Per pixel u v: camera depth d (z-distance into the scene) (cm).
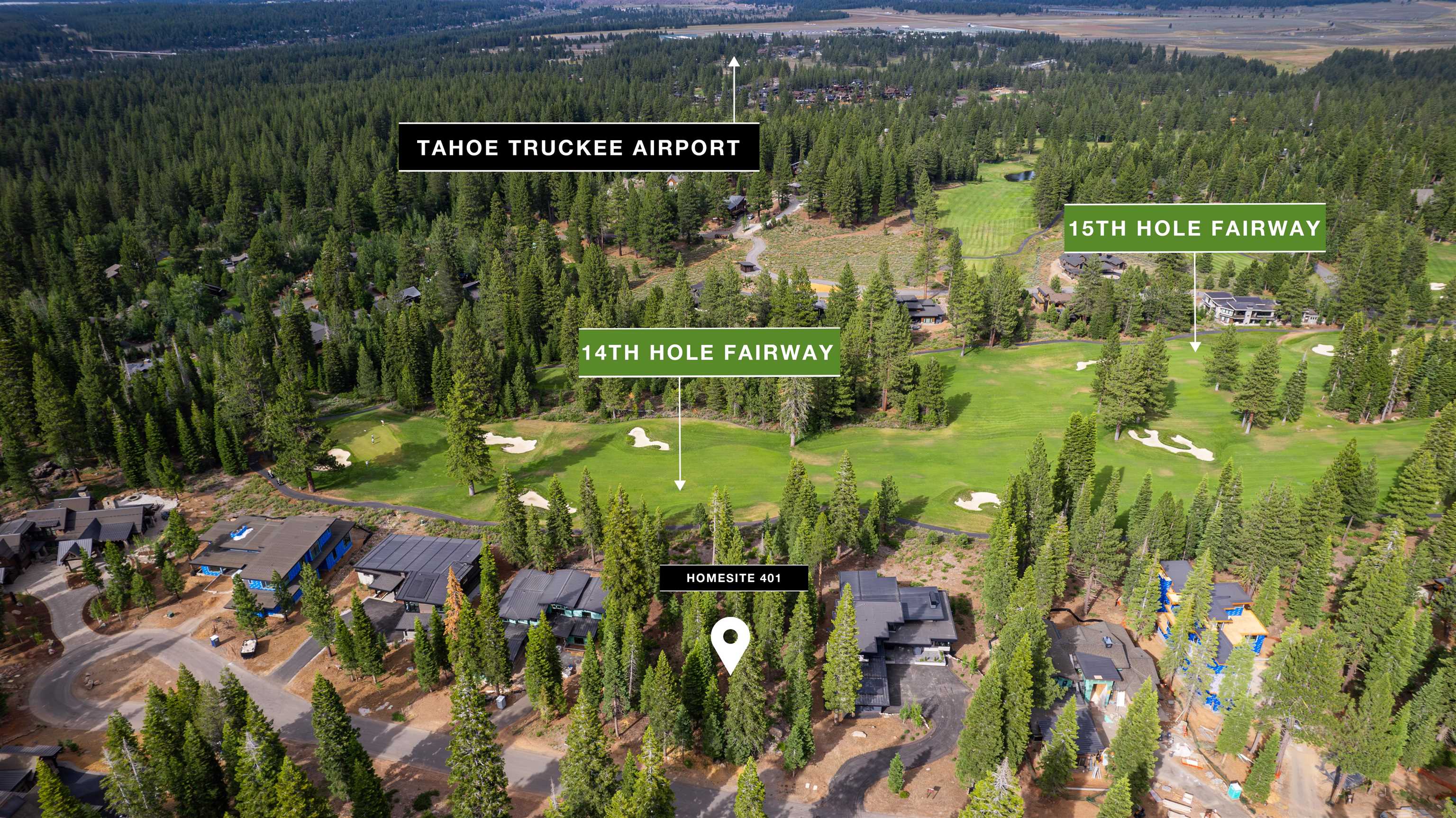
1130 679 7356
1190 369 14325
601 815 6131
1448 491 9762
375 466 11831
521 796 6625
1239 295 17262
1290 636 6681
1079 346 15500
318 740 7194
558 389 14500
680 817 6475
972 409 13450
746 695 6675
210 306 18262
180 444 11644
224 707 6681
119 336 16725
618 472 11625
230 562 9219
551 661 7381
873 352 14162
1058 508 9381
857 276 19800
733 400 13162
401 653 8162
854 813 6444
